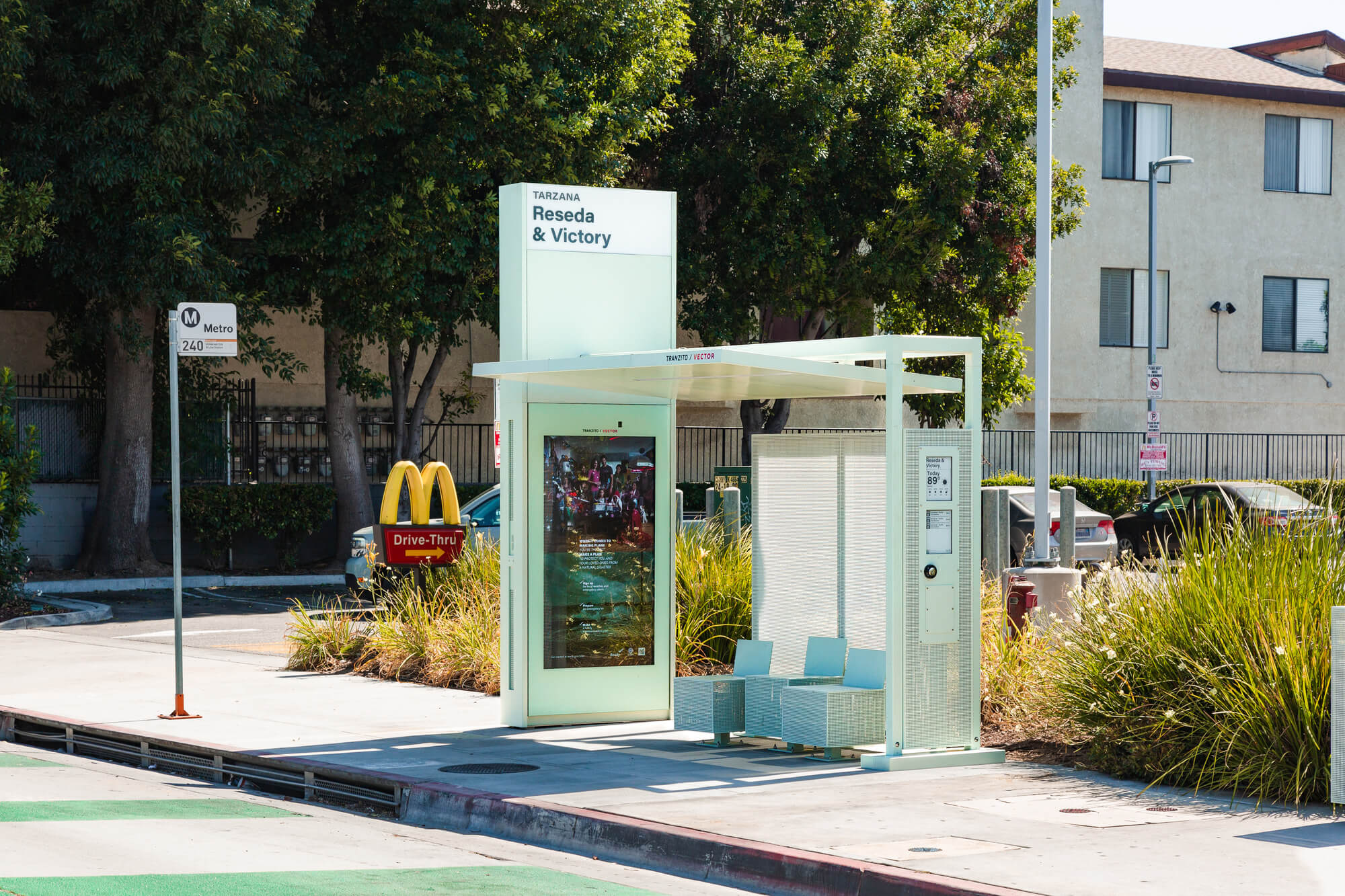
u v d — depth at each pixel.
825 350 10.31
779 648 11.47
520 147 24.06
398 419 26.97
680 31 25.52
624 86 24.62
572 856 7.94
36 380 27.39
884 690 10.21
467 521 19.47
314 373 30.52
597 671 11.85
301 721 11.91
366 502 27.38
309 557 28.31
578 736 11.23
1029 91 28.41
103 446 25.31
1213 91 36.94
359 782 9.60
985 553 15.31
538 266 11.69
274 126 23.06
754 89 26.52
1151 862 6.98
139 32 21.72
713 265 27.34
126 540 25.08
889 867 6.88
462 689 13.88
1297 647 8.79
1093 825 7.88
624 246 11.99
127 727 11.51
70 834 8.16
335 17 24.28
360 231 23.30
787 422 34.03
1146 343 36.88
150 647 17.23
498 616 14.66
